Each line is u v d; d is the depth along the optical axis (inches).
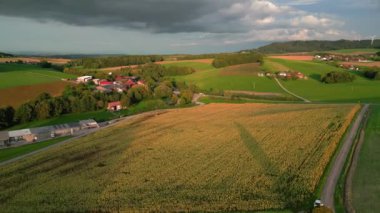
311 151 2116.1
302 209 1375.5
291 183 1651.1
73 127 3235.7
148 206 1485.0
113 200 1571.1
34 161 2252.7
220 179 1758.1
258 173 1814.7
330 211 1279.5
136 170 1961.1
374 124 2780.5
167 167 1984.5
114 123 3543.3
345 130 2586.1
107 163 2119.8
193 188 1659.7
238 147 2316.7
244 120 3250.5
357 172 1740.9
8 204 1587.1
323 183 1616.6
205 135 2711.6
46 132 3070.9
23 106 3816.4
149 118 3703.3
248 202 1466.5
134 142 2605.8
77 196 1641.2
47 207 1534.2
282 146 2274.9
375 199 1434.5
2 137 2878.9
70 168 2065.7
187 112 3993.6
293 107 3951.8
